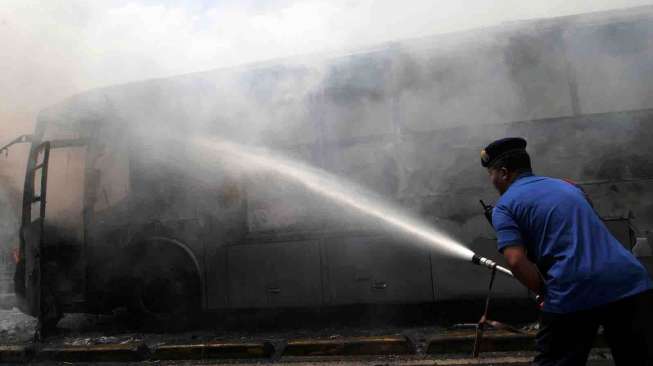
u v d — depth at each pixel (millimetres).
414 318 4676
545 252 2018
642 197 3982
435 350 3881
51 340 5000
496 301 4227
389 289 4355
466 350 3832
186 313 5031
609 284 1904
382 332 4512
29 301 5254
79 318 6020
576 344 1968
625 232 3980
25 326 5949
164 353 4270
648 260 3902
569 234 1988
